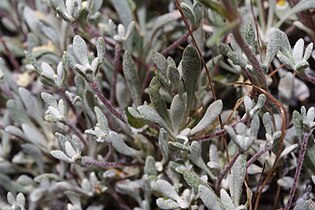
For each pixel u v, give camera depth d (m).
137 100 0.33
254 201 0.33
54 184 0.37
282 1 0.36
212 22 0.34
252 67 0.30
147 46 0.37
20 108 0.37
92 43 0.36
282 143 0.31
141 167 0.35
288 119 0.34
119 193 0.36
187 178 0.29
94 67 0.30
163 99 0.31
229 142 0.34
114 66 0.34
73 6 0.32
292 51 0.32
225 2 0.23
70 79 0.37
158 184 0.31
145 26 0.38
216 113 0.31
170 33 0.37
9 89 0.38
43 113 0.38
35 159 0.37
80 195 0.35
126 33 0.34
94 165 0.32
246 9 0.34
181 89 0.31
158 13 0.39
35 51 0.37
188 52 0.30
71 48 0.33
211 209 0.29
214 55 0.34
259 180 0.33
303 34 0.36
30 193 0.37
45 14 0.40
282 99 0.34
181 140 0.32
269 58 0.30
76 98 0.33
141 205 0.34
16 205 0.32
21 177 0.37
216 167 0.31
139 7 0.38
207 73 0.32
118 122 0.34
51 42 0.39
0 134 0.40
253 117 0.31
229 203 0.29
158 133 0.33
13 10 0.42
